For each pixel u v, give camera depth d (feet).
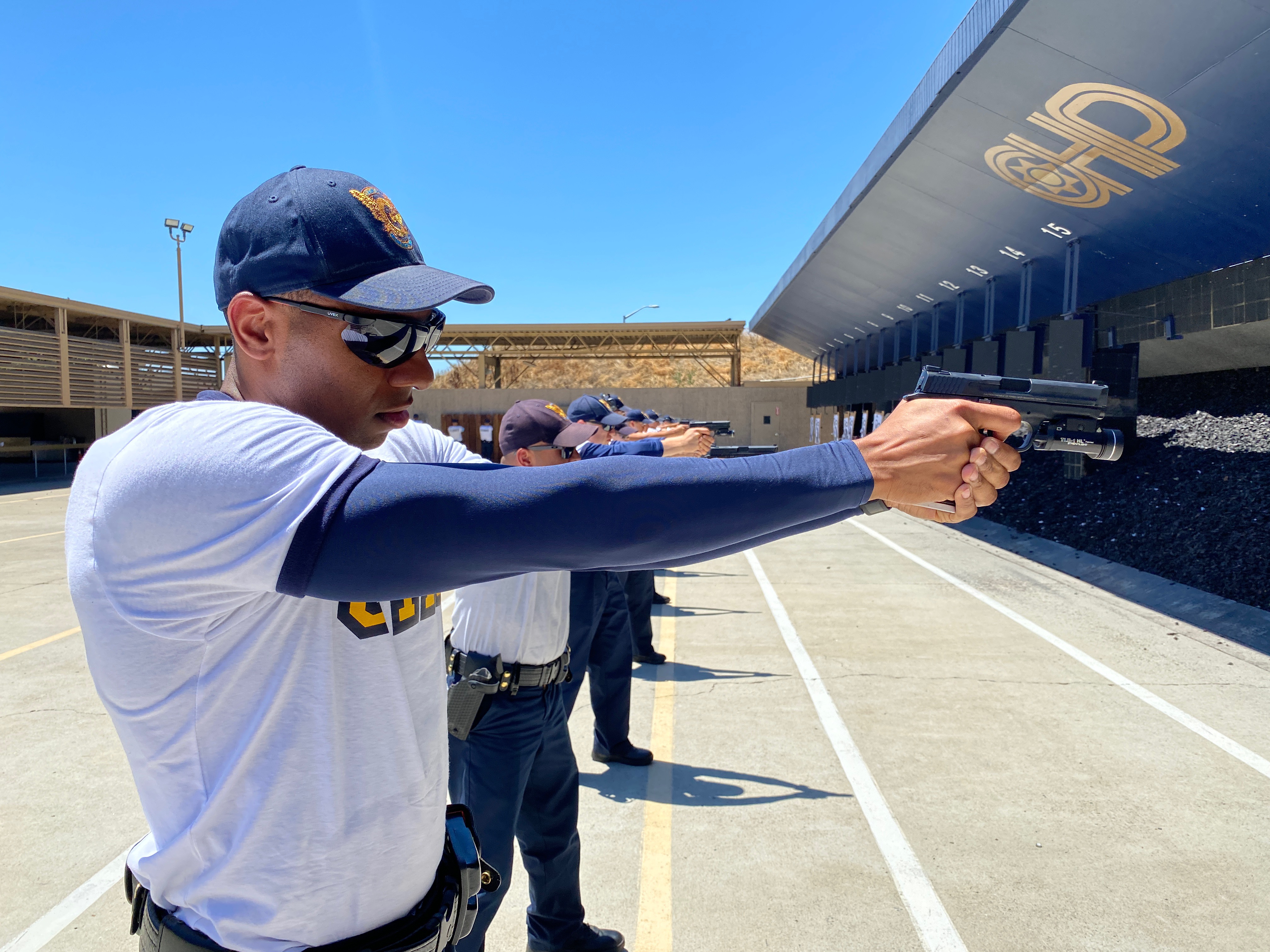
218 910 2.85
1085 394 4.19
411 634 3.15
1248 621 18.60
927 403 2.70
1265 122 18.90
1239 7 16.48
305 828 2.81
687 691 15.56
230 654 2.68
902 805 10.81
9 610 22.66
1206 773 11.59
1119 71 20.04
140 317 78.23
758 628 20.29
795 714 14.26
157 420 2.59
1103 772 11.68
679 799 11.10
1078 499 33.94
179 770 2.77
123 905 8.77
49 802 11.09
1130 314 31.17
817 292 58.34
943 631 19.61
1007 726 13.47
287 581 2.34
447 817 3.96
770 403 83.35
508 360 102.99
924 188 31.81
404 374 3.02
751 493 2.38
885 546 33.32
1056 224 29.09
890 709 14.38
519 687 6.95
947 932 8.07
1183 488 28.35
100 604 2.59
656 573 28.12
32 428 85.66
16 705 14.92
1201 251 25.53
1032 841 9.80
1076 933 8.01
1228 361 34.65
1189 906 8.43
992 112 24.49
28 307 67.92
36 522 43.80
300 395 2.94
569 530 2.25
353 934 3.01
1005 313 41.68
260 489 2.32
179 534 2.36
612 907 8.63
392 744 3.04
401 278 2.84
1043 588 24.36
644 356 93.09
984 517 39.75
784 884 9.00
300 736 2.79
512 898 9.11
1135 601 22.00
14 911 8.65
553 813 7.38
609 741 12.29
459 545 2.23
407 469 2.41
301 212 2.76
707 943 7.97
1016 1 19.31
